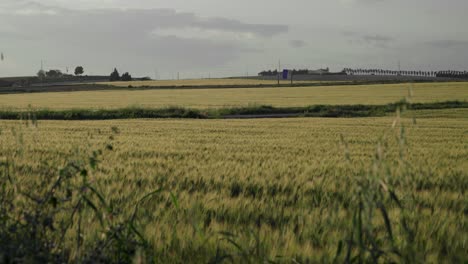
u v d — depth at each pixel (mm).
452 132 28297
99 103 67062
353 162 14039
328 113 50750
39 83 164875
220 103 64812
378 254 3914
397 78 163250
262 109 52906
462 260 5055
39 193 6570
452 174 11727
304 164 13141
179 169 11625
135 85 141250
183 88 118375
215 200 8000
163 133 26875
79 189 4684
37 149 16219
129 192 8281
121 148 17312
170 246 5324
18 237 4324
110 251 4477
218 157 14930
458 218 6934
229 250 5207
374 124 35531
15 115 44719
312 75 190500
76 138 22109
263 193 8883
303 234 5898
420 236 5727
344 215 6715
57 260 4227
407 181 4383
